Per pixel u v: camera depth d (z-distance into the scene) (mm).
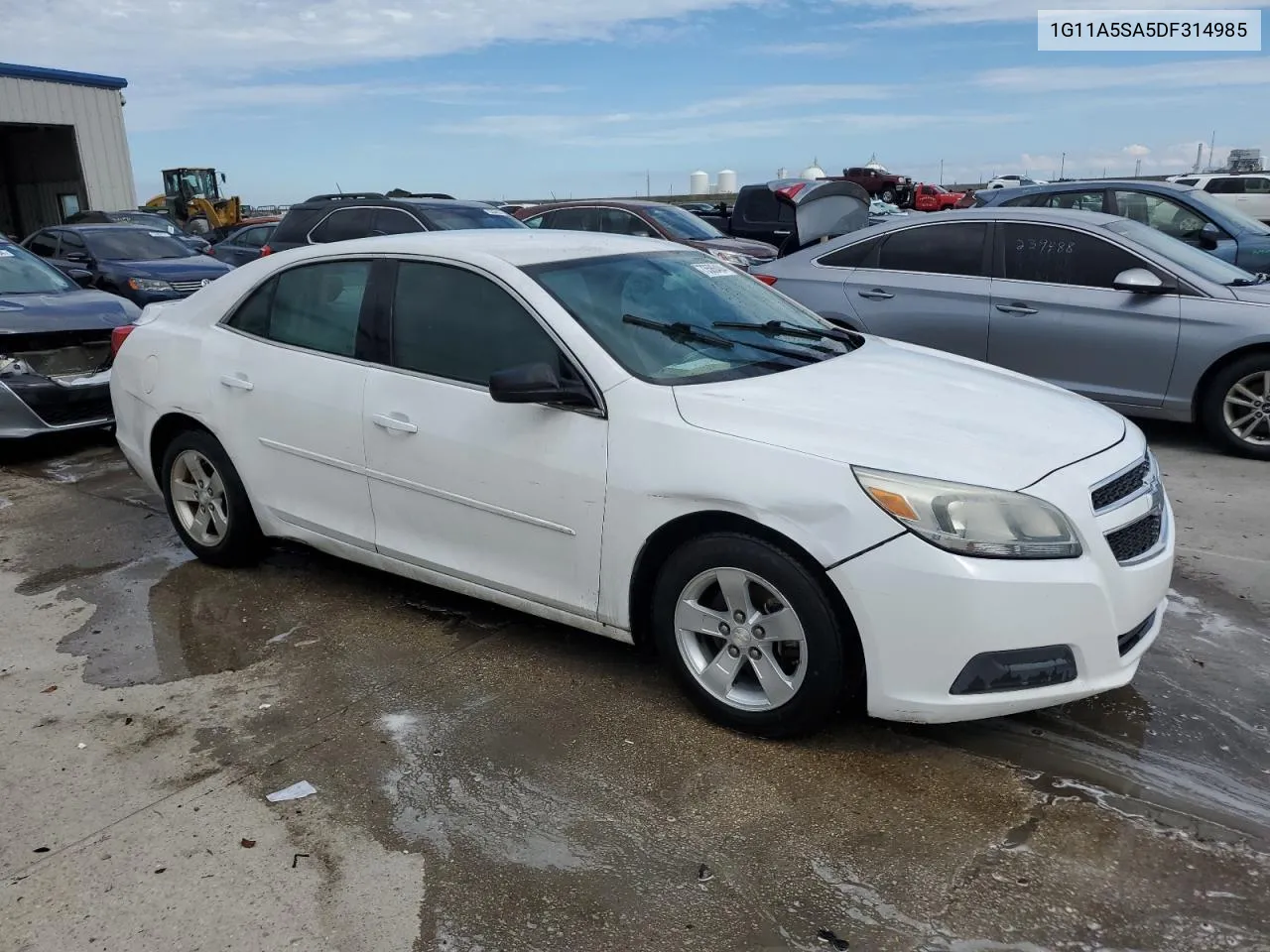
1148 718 3416
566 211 13242
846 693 3164
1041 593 2883
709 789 3049
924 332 7441
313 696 3664
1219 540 5051
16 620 4398
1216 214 10094
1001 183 46156
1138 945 2398
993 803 2951
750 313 4160
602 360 3471
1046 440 3227
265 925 2516
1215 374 6586
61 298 7641
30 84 27766
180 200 38062
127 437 5156
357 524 4195
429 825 2900
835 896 2584
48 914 2559
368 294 4113
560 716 3496
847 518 2945
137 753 3311
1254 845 2746
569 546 3527
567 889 2633
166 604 4531
